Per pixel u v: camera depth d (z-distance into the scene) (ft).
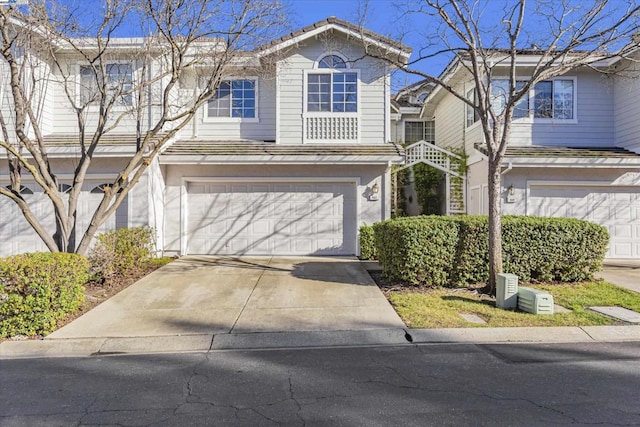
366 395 12.96
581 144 43.19
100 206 26.40
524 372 14.71
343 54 41.09
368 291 26.48
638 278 30.58
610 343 17.93
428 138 66.13
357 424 11.20
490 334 18.81
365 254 38.45
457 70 46.39
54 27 27.61
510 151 40.16
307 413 11.83
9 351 17.28
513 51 25.08
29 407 12.35
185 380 14.29
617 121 42.70
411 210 55.88
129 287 27.61
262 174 40.52
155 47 33.65
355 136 41.19
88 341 18.19
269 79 41.52
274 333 19.06
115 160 37.70
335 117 41.16
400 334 18.93
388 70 39.78
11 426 11.27
